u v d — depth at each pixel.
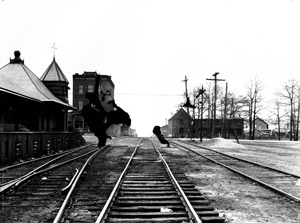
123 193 8.25
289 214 6.53
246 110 67.50
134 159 18.27
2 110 20.83
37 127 27.58
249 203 7.48
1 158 14.36
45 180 10.52
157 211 6.55
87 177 11.30
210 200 7.77
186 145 35.78
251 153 24.95
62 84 35.16
